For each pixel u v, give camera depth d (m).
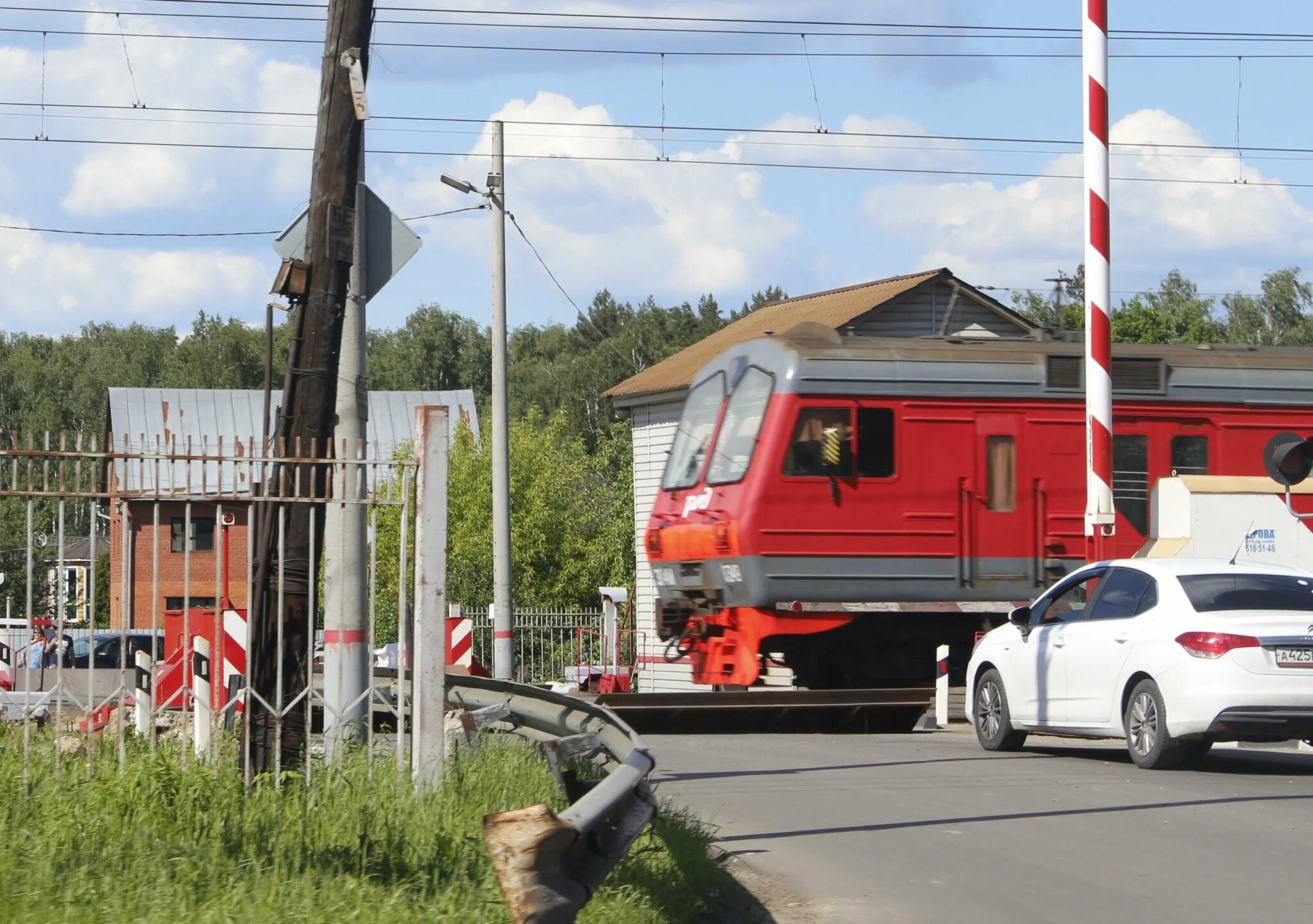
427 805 30.45
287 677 33.97
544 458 162.38
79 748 32.34
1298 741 55.06
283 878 24.27
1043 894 28.83
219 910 22.06
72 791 29.33
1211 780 44.19
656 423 138.12
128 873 24.06
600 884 20.08
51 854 24.69
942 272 127.81
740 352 75.50
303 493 33.75
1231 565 47.66
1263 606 45.66
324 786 31.36
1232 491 70.94
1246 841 34.19
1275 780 44.38
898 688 73.56
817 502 70.12
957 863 31.94
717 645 72.50
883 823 37.16
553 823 18.22
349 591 39.59
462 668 65.38
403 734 33.00
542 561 160.12
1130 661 46.69
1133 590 48.44
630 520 173.62
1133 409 75.50
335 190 35.03
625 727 30.80
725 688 77.62
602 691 100.25
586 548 164.12
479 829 28.77
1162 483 72.75
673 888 26.34
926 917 27.08
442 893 24.11
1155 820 37.12
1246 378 77.19
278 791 30.34
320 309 34.75
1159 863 31.67
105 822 27.27
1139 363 75.75
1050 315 149.75
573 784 27.45
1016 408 72.75
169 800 28.83
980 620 73.38
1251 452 77.00
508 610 95.00
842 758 51.50
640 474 139.88
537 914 17.92
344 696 39.22
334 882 23.94
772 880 30.39
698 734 64.19
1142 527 75.00
